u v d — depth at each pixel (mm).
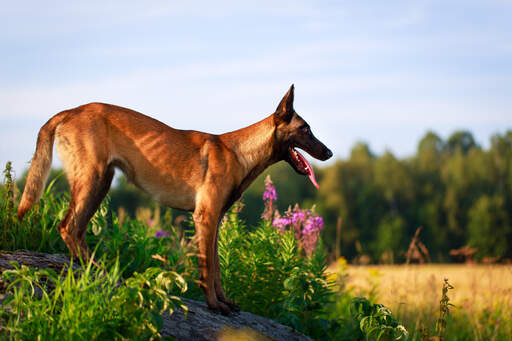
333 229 52688
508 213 47812
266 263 4957
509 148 53219
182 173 4004
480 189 51594
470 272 7559
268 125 4359
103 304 3029
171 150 4012
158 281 3000
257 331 3846
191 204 4078
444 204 51812
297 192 54375
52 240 4676
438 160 62719
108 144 3945
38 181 3838
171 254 5297
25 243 4512
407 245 47875
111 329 2818
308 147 4441
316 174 59531
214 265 4141
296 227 5633
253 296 4969
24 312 2945
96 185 3896
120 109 4098
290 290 4836
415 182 55250
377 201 54031
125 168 4047
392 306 6633
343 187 55594
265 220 5488
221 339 3438
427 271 7715
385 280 7129
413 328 6012
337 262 6871
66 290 2959
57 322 2820
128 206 29016
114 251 4789
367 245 49844
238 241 5199
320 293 4887
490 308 6945
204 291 3906
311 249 5562
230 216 5352
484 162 52844
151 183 4055
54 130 3959
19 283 3291
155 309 2938
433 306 6590
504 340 6391
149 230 6059
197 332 3424
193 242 3967
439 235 50938
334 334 4809
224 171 4047
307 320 4719
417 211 52781
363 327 4355
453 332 6406
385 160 55656
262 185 37906
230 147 4184
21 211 3770
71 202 3893
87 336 2766
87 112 3994
